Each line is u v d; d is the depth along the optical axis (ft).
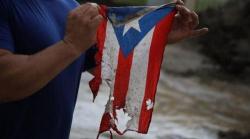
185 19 21.22
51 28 17.94
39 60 16.14
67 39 16.49
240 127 70.69
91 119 58.90
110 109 20.62
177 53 131.44
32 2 17.70
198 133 62.95
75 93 19.51
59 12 18.81
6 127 17.69
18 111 17.54
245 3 134.10
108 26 20.61
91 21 16.55
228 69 116.67
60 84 18.20
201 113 75.46
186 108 77.10
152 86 21.08
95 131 54.29
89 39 16.69
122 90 20.83
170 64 117.70
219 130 66.03
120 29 20.76
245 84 107.86
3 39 16.67
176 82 100.63
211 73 113.60
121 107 20.88
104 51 20.49
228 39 130.21
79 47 16.56
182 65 118.32
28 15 17.39
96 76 20.52
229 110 81.97
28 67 16.02
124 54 20.80
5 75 16.05
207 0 133.08
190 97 87.56
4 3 16.98
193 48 138.62
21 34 17.21
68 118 18.97
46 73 16.17
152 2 73.56
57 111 18.24
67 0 19.84
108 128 20.65
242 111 82.53
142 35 20.99
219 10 136.98
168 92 88.38
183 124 66.03
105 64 20.51
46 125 18.04
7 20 17.06
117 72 20.72
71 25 16.51
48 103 17.90
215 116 75.20
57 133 18.54
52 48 16.39
